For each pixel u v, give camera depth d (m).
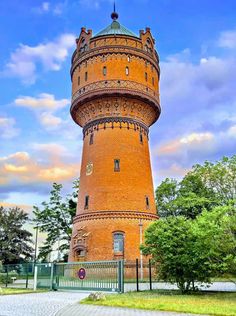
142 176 39.44
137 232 36.75
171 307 14.98
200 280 22.94
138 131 40.62
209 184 51.34
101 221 36.84
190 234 22.67
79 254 37.53
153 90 41.56
